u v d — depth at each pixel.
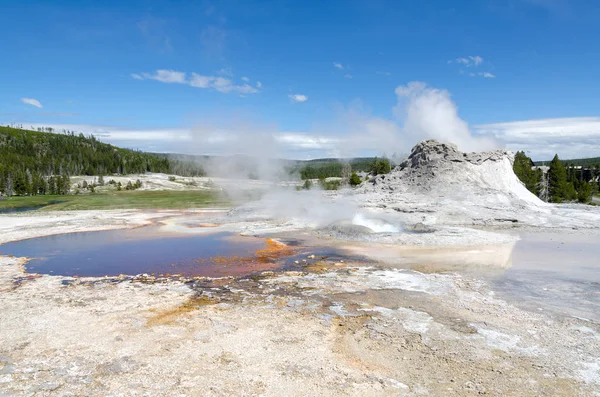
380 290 14.78
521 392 7.94
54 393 7.90
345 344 10.22
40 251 23.75
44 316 12.13
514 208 34.59
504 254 21.30
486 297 13.85
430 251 22.31
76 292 14.81
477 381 8.37
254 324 11.53
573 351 9.64
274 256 21.75
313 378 8.56
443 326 11.28
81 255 22.52
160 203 59.16
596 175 92.62
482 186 39.28
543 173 70.81
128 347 10.00
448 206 34.19
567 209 36.81
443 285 15.38
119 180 116.06
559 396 7.78
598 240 25.42
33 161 117.94
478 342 10.20
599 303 13.19
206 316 12.17
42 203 64.81
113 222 36.69
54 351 9.78
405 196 38.38
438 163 41.97
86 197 73.25
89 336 10.67
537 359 9.27
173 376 8.60
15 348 9.94
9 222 36.28
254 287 15.52
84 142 169.12
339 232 27.80
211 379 8.48
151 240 27.56
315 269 18.52
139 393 7.93
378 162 80.62
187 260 21.06
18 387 8.11
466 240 24.56
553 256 20.73
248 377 8.58
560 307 12.80
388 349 9.91
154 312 12.57
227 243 26.08
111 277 17.45
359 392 8.02
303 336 10.69
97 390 8.03
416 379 8.50
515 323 11.43
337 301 13.58
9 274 17.88
